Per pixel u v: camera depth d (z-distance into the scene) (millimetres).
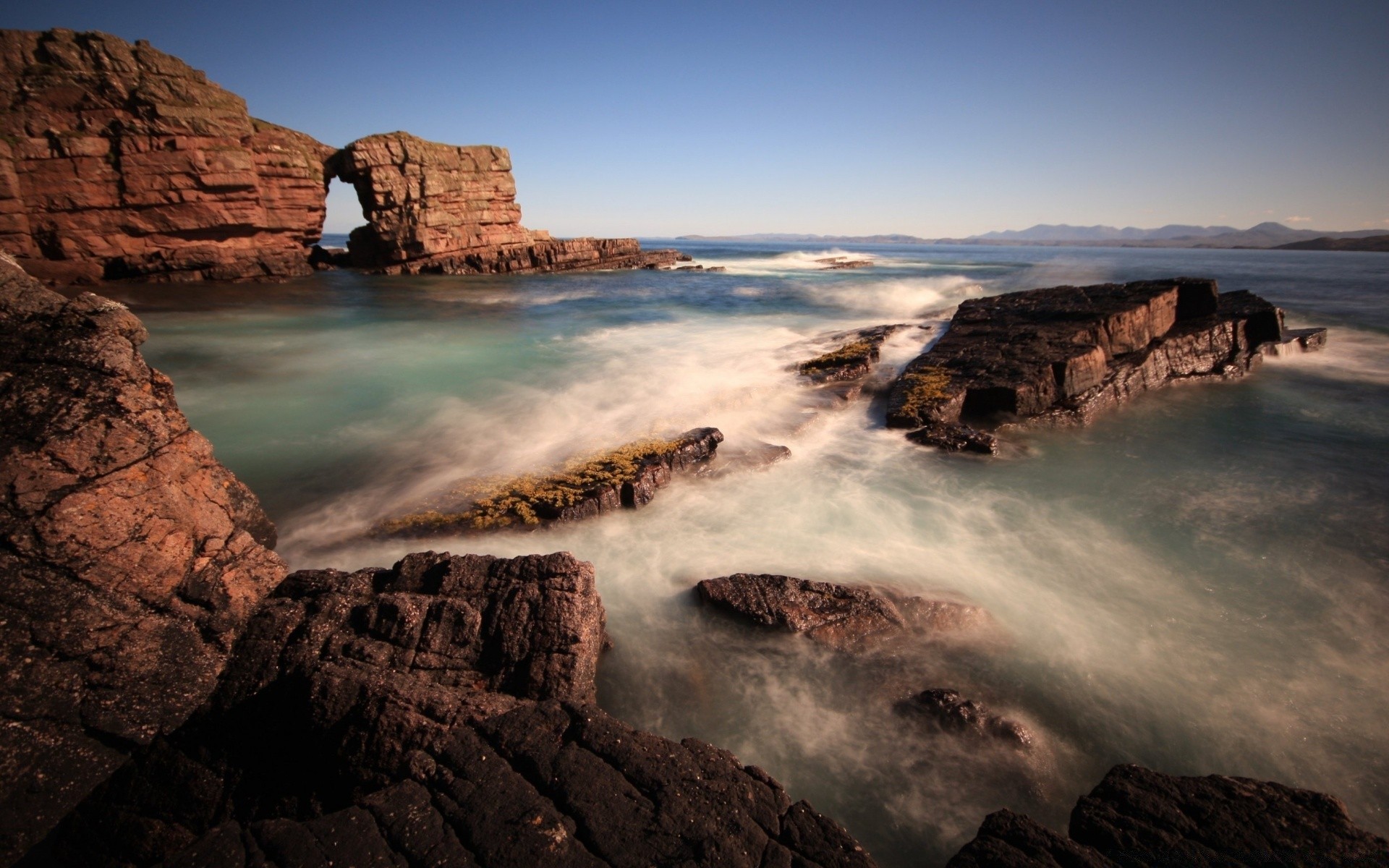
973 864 3268
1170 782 3822
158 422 5098
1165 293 15758
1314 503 8641
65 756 4039
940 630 5867
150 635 4500
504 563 5371
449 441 10570
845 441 10828
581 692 4656
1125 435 11219
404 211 44875
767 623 5816
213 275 34500
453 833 3279
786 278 43219
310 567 6922
